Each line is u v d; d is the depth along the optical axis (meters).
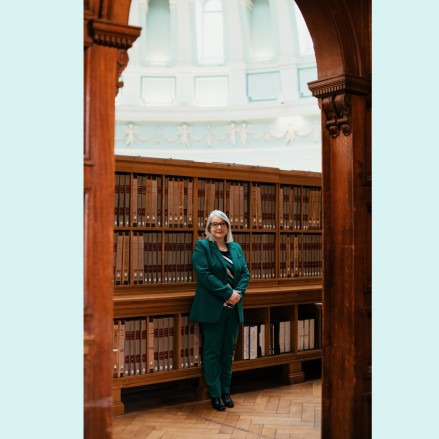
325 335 4.00
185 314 5.37
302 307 6.61
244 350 5.69
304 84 10.61
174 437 4.43
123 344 5.04
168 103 11.41
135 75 11.30
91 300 2.83
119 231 5.25
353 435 3.83
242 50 11.12
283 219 6.21
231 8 11.02
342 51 3.86
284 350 6.02
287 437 4.43
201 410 5.13
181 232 5.61
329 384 3.98
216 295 5.12
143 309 5.09
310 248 6.45
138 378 5.07
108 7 2.89
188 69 11.37
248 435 4.48
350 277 3.89
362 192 3.94
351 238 3.89
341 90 3.86
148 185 5.36
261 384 6.04
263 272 6.06
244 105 10.81
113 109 2.90
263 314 5.89
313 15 3.92
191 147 11.09
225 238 5.40
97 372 2.84
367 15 3.99
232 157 10.96
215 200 5.75
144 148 11.09
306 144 10.41
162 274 5.41
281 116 10.53
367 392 3.92
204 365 5.20
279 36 10.80
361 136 3.94
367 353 3.93
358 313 3.89
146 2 11.39
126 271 5.24
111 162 2.89
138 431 4.57
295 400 5.44
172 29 11.41
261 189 6.05
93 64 2.86
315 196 6.48
